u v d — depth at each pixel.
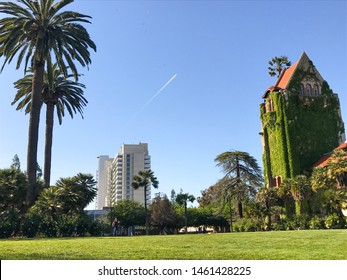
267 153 67.00
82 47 46.53
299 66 67.06
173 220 75.88
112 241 20.23
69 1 46.44
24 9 45.25
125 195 169.38
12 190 40.78
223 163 72.00
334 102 66.25
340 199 46.19
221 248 14.12
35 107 46.53
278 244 15.44
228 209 75.38
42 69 48.00
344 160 47.25
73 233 40.78
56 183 46.91
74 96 58.66
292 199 55.22
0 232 38.16
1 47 44.69
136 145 177.00
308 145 62.34
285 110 63.19
